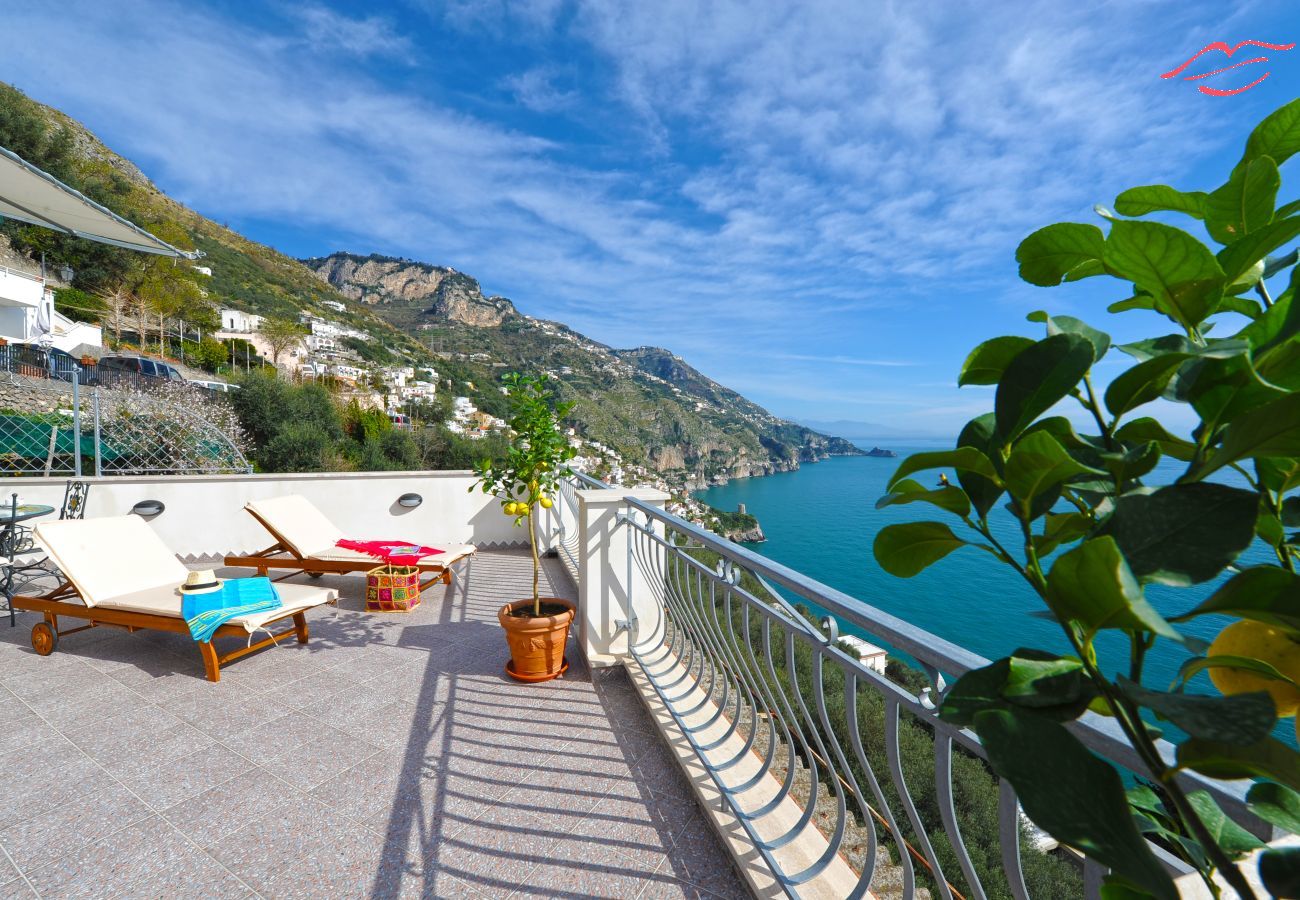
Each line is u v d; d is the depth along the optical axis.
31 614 4.31
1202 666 0.42
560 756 2.57
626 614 3.45
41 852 1.99
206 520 6.16
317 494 6.41
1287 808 0.50
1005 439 0.50
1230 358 0.47
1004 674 0.48
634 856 1.99
